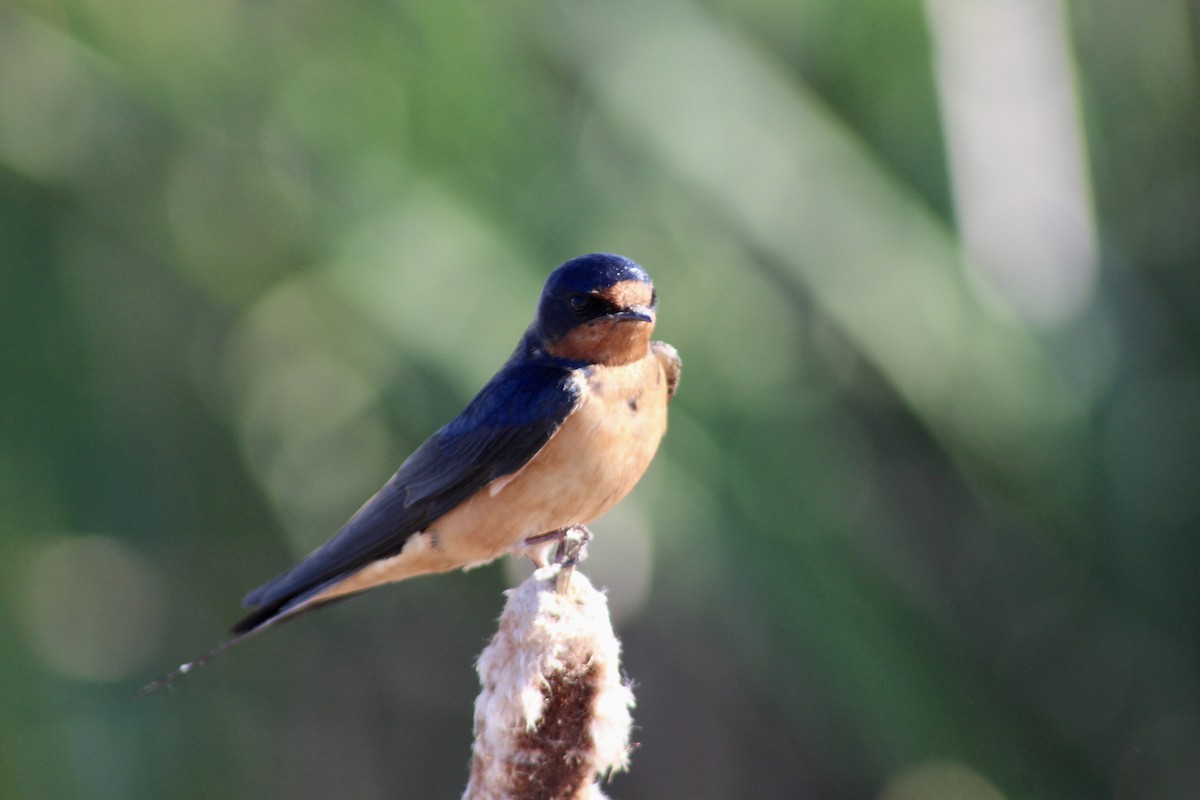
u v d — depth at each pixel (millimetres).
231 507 16422
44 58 14086
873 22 14227
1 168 14281
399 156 13766
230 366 16406
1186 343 15672
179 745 16281
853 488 15453
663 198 13945
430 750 19938
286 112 14273
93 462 14688
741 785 18125
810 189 13547
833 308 13438
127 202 14719
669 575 14086
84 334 14688
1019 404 13703
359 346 15266
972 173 13375
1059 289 13586
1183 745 16703
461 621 19703
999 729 15977
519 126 13969
